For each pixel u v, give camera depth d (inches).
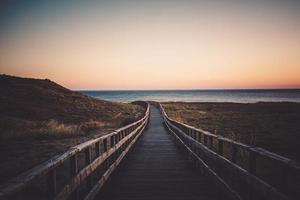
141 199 223.3
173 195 232.8
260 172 338.3
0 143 547.8
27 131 695.7
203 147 290.7
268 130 861.2
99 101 2381.9
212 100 5885.8
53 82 2849.4
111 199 224.1
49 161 123.4
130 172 317.4
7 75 2566.4
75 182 153.1
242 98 6855.3
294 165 110.1
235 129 901.8
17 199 89.4
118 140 341.7
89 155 189.0
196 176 297.9
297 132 794.8
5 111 1397.6
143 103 2819.9
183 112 1905.8
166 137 711.7
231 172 200.8
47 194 124.0
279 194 119.7
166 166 350.0
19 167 342.0
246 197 173.9
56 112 1574.8
